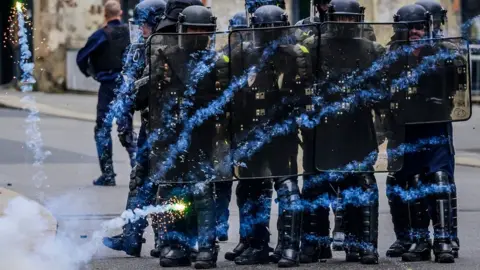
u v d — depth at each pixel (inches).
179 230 538.0
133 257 563.2
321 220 546.3
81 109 1469.0
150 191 562.6
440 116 542.0
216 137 525.3
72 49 1670.8
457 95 542.9
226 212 567.2
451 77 542.6
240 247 550.6
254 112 522.0
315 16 569.3
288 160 524.4
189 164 526.0
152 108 524.7
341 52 524.7
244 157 524.7
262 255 541.0
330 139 526.9
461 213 721.0
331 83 524.7
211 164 525.7
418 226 552.4
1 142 1095.6
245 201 543.2
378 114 532.4
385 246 601.0
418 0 561.6
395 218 563.5
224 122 523.8
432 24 546.6
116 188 816.3
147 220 565.6
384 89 531.8
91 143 1109.1
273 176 524.7
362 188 536.4
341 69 525.0
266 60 520.4
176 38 520.4
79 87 1675.7
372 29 530.0
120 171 920.9
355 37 526.3
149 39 521.0
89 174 887.1
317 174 537.3
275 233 633.0
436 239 542.3
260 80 521.0
